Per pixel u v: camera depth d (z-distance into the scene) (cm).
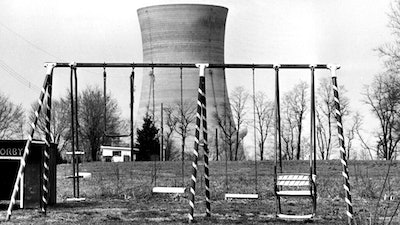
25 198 2270
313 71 2072
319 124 6341
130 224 1897
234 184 3184
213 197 2720
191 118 8356
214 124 7962
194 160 2009
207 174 2094
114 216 2089
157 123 8419
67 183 3269
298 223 1925
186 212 2209
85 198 2652
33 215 2095
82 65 2183
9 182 2453
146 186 3055
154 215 2123
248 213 2181
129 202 2553
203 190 2936
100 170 4072
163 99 8538
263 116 9231
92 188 3020
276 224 1900
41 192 2248
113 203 2514
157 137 7075
